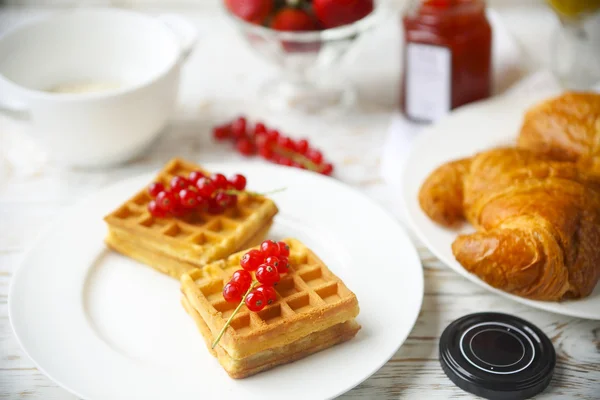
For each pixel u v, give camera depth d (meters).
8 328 0.61
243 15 0.78
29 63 0.78
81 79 0.81
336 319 0.56
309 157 0.76
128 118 0.72
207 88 0.88
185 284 0.58
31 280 0.62
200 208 0.64
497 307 0.62
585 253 0.59
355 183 0.75
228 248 0.62
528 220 0.60
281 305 0.56
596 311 0.58
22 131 0.75
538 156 0.66
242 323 0.55
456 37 0.76
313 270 0.59
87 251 0.65
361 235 0.66
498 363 0.56
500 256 0.59
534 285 0.59
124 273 0.64
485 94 0.80
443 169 0.67
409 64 0.78
